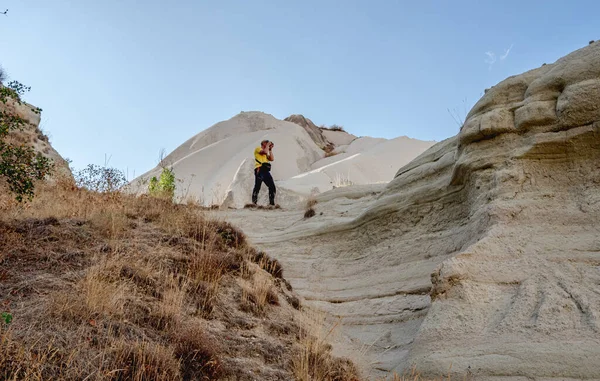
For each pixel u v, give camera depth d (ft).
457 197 30.58
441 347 19.15
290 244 40.01
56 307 17.90
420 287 27.22
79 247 24.90
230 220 49.21
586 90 24.66
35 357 15.05
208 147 118.62
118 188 38.19
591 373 15.70
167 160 121.08
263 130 133.39
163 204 37.09
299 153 123.03
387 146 107.55
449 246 28.73
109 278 21.44
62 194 34.53
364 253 34.71
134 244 26.89
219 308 23.24
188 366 17.39
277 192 72.95
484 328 19.21
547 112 25.91
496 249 22.31
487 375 16.93
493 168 27.25
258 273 29.01
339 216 43.98
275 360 20.33
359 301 29.27
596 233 21.58
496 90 28.96
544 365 16.39
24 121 28.53
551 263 20.84
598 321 17.30
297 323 25.00
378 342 24.26
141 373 15.83
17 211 27.71
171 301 21.48
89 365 15.52
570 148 24.95
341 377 20.11
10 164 25.89
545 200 24.18
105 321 18.16
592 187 23.75
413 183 34.96
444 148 35.09
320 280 33.99
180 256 26.63
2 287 19.17
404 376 19.06
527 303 19.20
